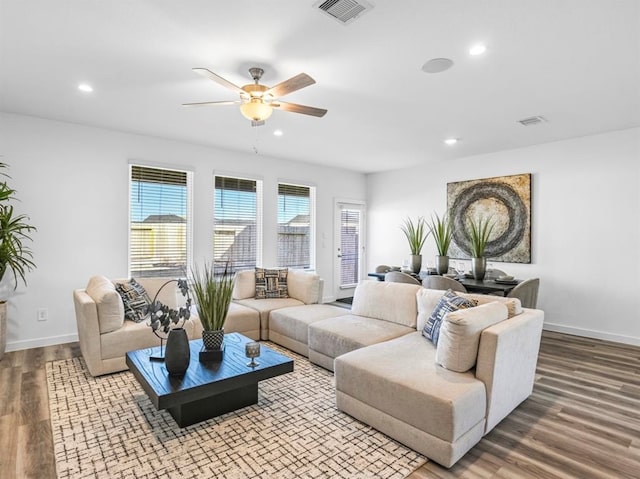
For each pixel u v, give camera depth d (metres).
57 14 2.14
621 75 2.92
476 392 2.11
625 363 3.65
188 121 4.12
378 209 7.35
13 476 1.90
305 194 6.59
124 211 4.53
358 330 3.29
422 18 2.17
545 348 4.15
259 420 2.49
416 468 1.99
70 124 4.18
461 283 4.24
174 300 4.16
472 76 2.95
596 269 4.60
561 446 2.20
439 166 6.30
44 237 4.04
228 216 5.54
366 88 3.20
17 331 3.90
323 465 2.01
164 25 2.26
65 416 2.51
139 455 2.08
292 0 2.01
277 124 4.23
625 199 4.39
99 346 3.17
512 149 5.34
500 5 2.04
